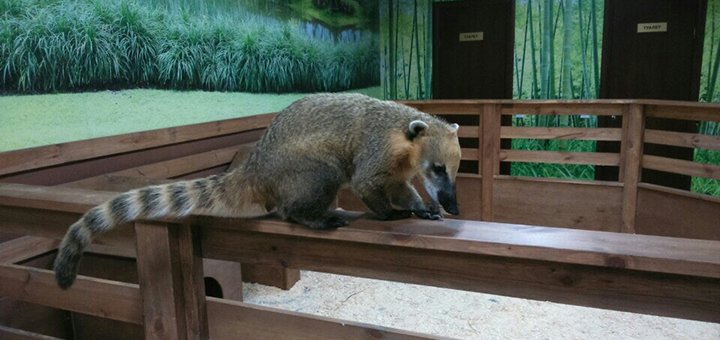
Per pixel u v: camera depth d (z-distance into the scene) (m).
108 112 3.90
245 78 5.54
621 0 7.00
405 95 8.83
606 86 7.29
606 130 5.56
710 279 1.22
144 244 1.84
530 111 5.89
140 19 4.16
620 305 1.33
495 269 1.45
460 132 6.25
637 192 5.42
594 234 1.41
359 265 1.63
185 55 4.66
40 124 3.35
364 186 1.94
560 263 1.37
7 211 2.14
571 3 7.29
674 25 6.77
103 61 3.83
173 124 4.57
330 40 7.26
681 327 3.93
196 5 4.77
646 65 7.04
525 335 3.85
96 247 3.29
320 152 1.95
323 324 1.69
